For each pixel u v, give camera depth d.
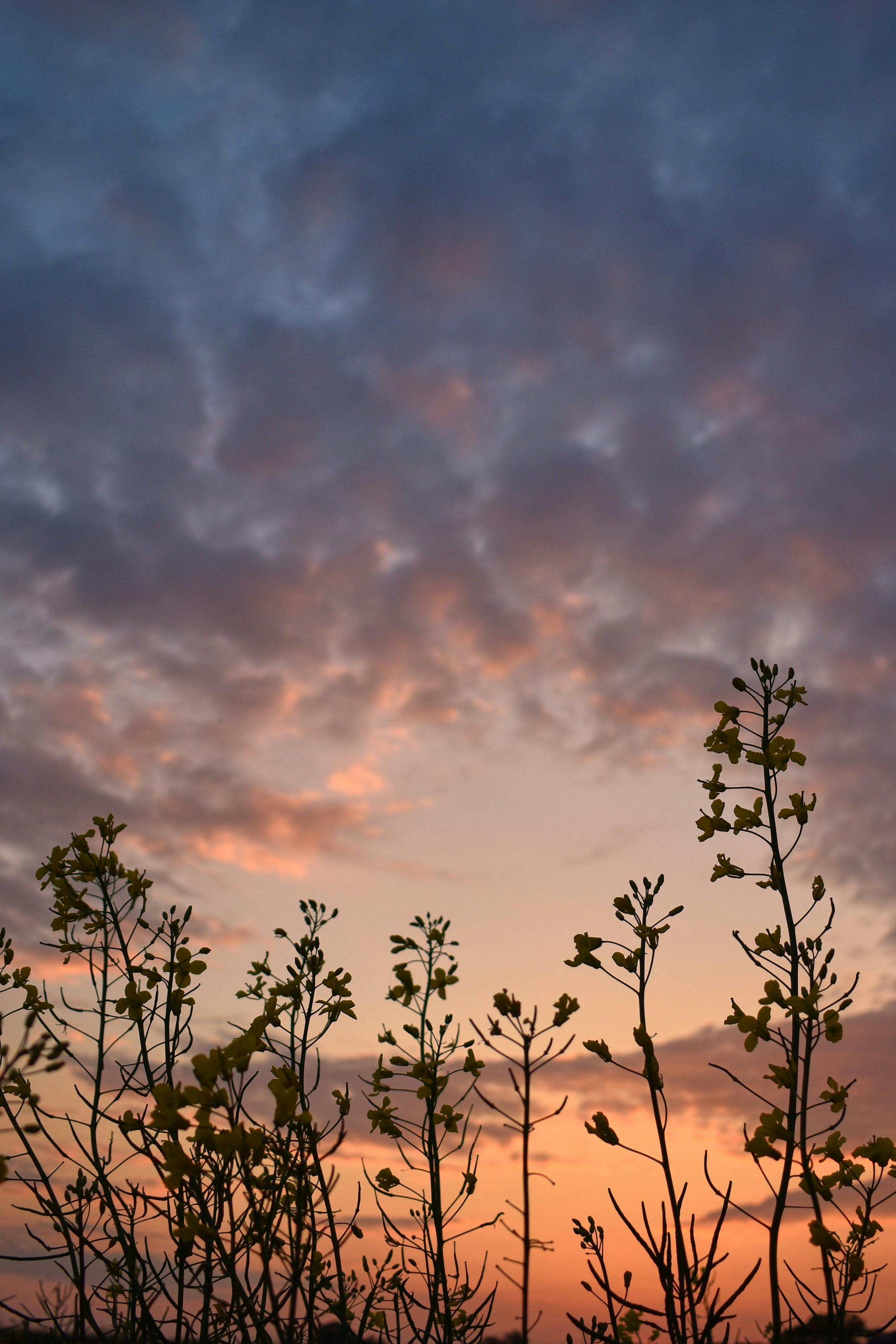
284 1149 0.45
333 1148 0.41
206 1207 0.46
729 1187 0.46
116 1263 0.49
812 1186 0.45
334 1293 0.55
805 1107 0.46
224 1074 0.38
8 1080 0.39
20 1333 0.47
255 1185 0.41
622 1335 0.50
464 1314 0.56
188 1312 0.48
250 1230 0.44
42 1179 0.49
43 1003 0.55
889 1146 0.48
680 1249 0.45
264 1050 0.49
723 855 0.54
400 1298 0.56
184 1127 0.38
